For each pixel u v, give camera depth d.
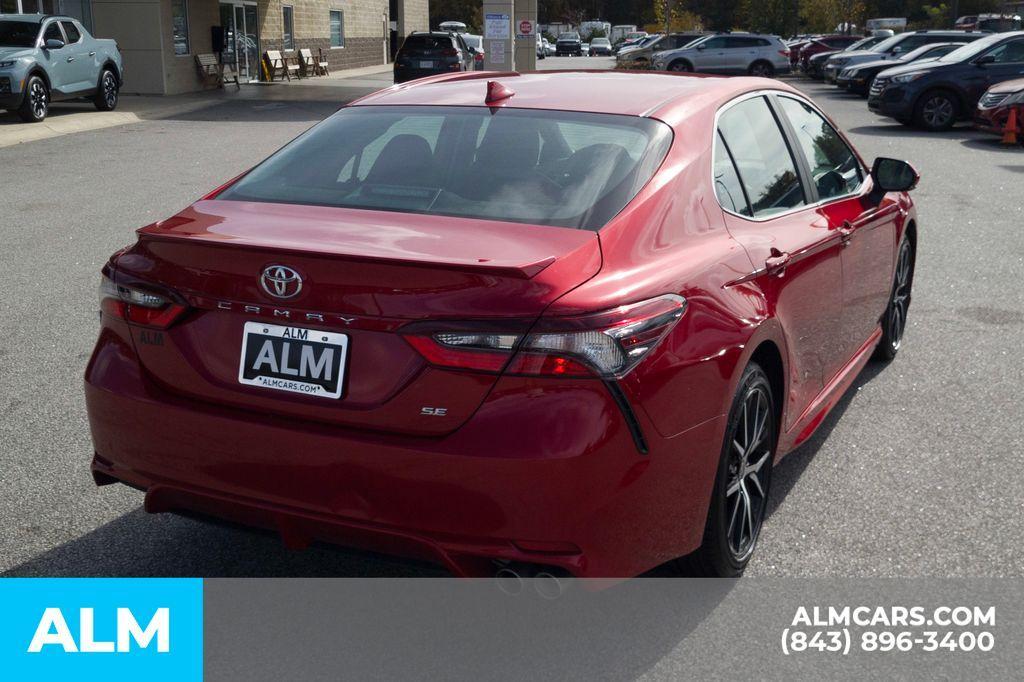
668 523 2.87
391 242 2.79
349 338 2.71
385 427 2.69
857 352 4.88
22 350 5.97
